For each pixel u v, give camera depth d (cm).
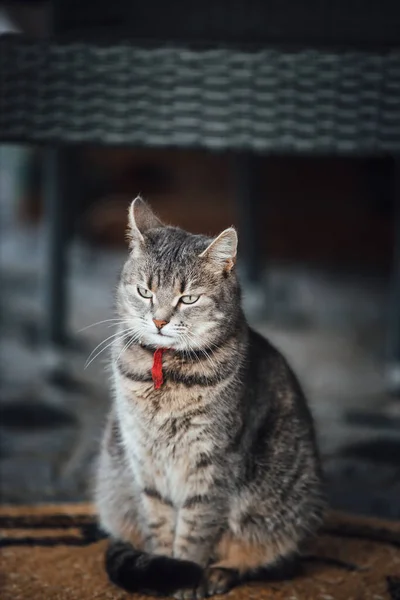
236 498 231
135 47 267
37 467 309
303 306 545
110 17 297
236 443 224
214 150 279
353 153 270
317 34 287
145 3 293
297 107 268
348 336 489
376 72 263
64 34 296
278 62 266
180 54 267
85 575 233
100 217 672
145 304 225
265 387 238
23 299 557
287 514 238
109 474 247
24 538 251
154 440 225
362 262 657
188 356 224
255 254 541
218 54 266
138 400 224
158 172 684
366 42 285
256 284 544
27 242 715
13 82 269
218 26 291
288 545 240
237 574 234
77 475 303
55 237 425
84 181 680
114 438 246
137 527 246
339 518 270
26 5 319
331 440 344
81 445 331
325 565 242
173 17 293
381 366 438
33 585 227
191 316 222
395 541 256
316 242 661
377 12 283
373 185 652
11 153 738
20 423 353
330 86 266
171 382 221
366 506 283
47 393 389
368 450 335
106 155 680
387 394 399
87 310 524
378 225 653
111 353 240
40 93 269
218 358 224
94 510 270
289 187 658
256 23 289
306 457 243
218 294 225
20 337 478
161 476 230
